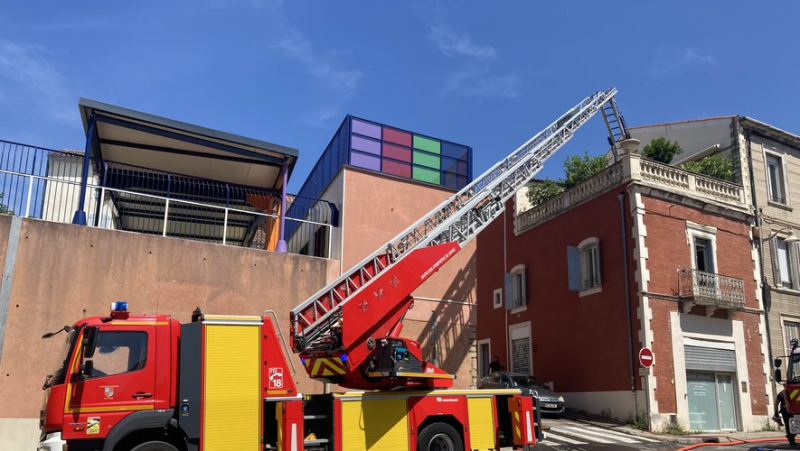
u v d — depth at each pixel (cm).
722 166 2473
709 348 2134
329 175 2259
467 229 1764
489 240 2988
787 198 2553
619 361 2075
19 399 1316
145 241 1513
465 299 2058
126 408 897
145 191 1970
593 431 1811
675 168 2252
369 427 1071
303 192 2722
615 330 2117
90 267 1441
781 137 2609
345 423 1048
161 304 1497
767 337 2311
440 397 1159
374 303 1224
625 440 1680
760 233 2409
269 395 982
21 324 1348
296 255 1702
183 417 912
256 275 1630
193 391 927
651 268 2073
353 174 1986
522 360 2614
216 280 1575
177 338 959
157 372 924
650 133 2889
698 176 2311
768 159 2595
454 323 2016
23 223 1395
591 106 2572
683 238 2192
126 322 938
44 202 1559
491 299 2909
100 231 1470
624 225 2147
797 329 2438
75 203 1739
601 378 2144
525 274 2662
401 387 1186
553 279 2486
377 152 2105
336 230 1925
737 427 2130
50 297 1387
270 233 2042
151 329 942
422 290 1994
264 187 2088
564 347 2358
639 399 1969
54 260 1409
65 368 891
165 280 1515
